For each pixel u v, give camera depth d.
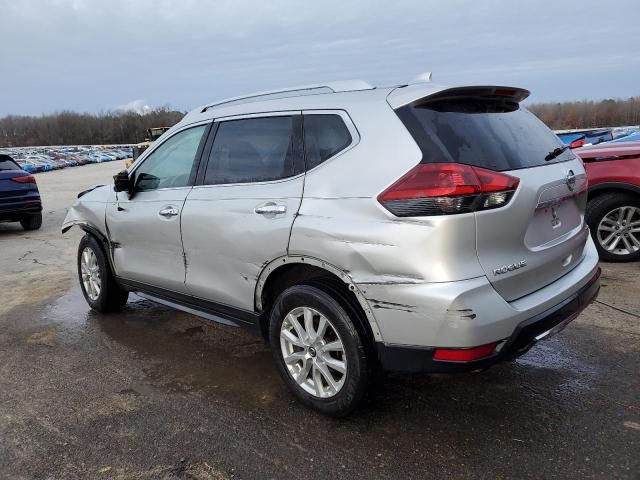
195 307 3.87
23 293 6.10
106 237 4.68
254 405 3.24
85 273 5.21
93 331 4.69
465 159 2.58
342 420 3.02
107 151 78.81
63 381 3.71
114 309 5.12
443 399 3.21
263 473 2.58
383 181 2.62
